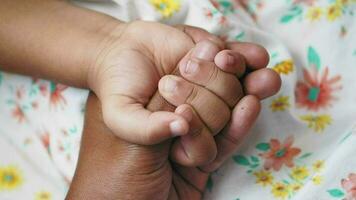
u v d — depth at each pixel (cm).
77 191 29
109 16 32
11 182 30
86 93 31
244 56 29
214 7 31
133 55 29
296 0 32
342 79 32
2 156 31
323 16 32
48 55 30
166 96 27
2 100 32
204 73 27
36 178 31
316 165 30
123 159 28
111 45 30
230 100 27
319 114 31
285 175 30
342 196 28
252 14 33
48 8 32
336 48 32
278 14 32
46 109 32
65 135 31
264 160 30
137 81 28
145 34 30
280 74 31
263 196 30
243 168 30
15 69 32
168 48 29
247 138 31
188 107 26
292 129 31
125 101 28
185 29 30
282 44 32
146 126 26
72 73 31
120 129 27
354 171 29
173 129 25
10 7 31
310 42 32
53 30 31
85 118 30
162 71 29
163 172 28
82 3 33
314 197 29
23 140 31
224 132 28
